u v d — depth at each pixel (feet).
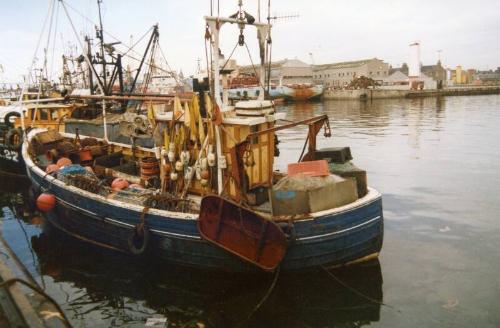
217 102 24.85
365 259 25.44
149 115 29.45
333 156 27.58
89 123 45.21
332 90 247.09
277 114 27.91
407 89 243.81
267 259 23.18
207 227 23.81
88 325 20.99
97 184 29.76
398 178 51.75
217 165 26.43
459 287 23.98
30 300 16.40
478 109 154.40
